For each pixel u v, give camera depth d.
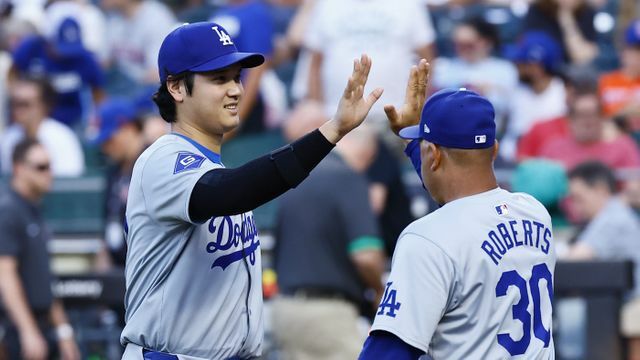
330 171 23.97
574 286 24.64
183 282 14.27
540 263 14.23
